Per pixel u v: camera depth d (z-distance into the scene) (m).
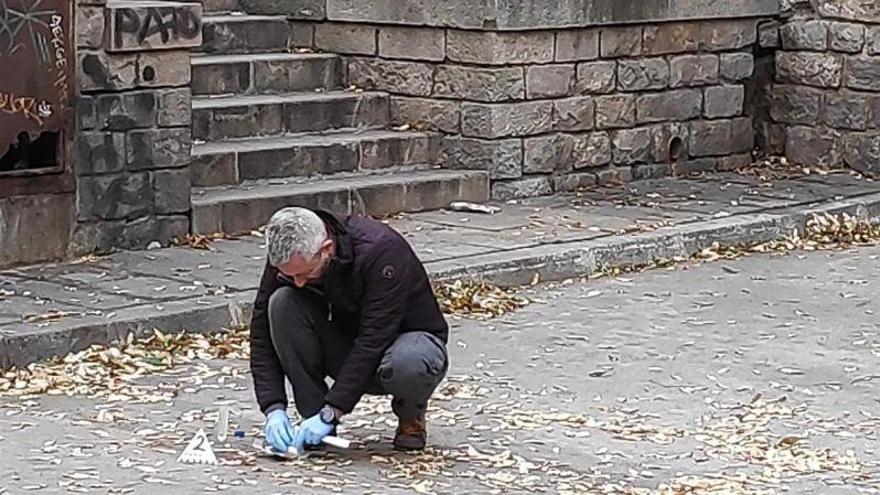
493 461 9.69
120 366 11.54
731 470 9.66
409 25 17.53
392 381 9.40
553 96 17.61
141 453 9.68
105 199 14.34
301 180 16.42
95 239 14.31
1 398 10.80
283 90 17.62
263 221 15.45
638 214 16.69
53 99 13.84
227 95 17.20
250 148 16.12
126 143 14.41
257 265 14.02
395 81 17.77
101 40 14.13
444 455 9.77
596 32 17.91
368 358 9.29
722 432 10.43
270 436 9.45
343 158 16.77
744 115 19.69
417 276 9.42
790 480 9.50
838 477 9.59
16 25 13.54
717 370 11.91
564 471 9.57
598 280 14.72
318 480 9.21
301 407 9.51
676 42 18.73
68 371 11.38
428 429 10.30
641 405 11.02
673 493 9.18
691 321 13.34
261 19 17.98
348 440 9.96
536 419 10.61
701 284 14.66
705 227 16.03
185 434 10.10
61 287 13.08
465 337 12.66
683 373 11.82
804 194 18.05
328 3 17.95
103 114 14.23
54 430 10.12
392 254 9.28
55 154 13.98
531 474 9.48
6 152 13.57
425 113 17.62
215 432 10.13
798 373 11.88
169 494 8.94
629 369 11.90
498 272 14.22
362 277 9.23
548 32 17.45
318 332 9.44
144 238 14.62
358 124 17.58
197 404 10.77
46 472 9.30
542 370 11.82
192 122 16.20
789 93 19.94
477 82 17.23
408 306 9.41
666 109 18.77
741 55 19.47
